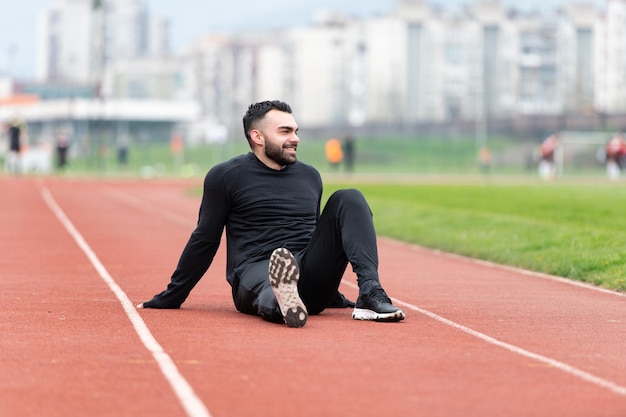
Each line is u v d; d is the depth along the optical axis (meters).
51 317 11.84
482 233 24.31
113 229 27.53
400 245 25.09
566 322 12.35
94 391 7.91
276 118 12.16
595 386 8.38
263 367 8.88
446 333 11.08
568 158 100.25
